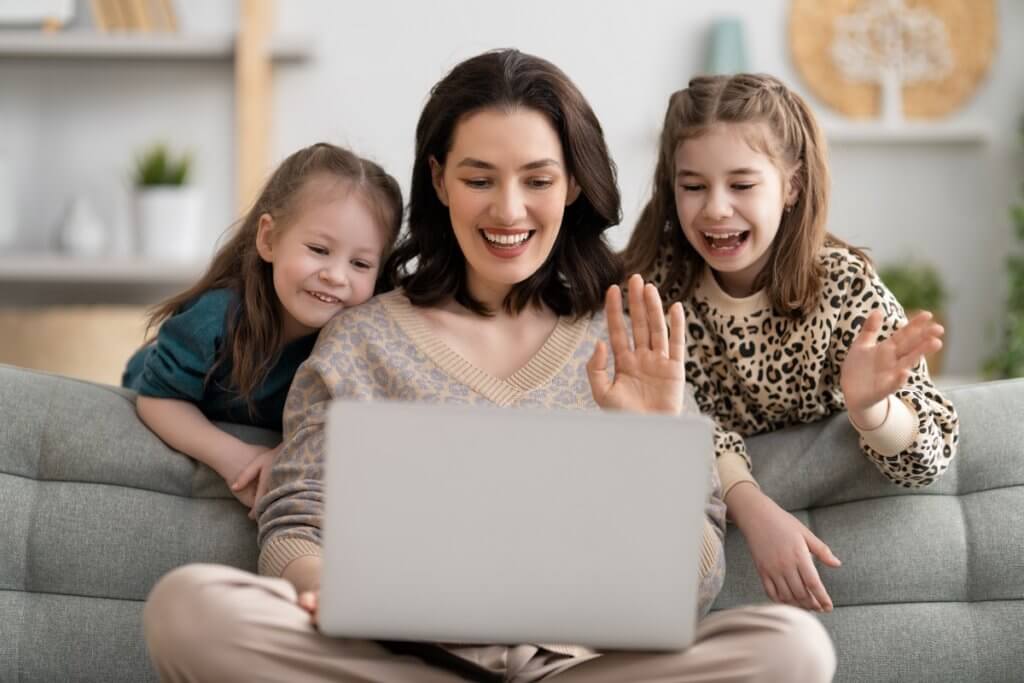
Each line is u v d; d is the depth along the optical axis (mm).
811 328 1827
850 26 3848
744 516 1713
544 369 1716
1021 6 3885
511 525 1221
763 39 3850
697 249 1864
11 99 3764
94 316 3627
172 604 1277
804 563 1649
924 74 3875
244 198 3596
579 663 1374
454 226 1688
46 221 3777
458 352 1728
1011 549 1744
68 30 3723
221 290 1840
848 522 1771
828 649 1326
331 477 1214
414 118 3820
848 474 1784
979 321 3896
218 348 1794
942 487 1791
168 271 3562
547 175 1657
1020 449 1797
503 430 1212
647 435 1216
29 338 3590
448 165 1684
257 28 3623
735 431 1934
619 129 3834
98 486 1703
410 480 1214
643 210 1984
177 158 3771
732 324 1880
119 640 1650
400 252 1830
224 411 1828
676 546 1229
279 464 1656
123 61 3768
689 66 3840
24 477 1699
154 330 3516
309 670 1295
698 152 1824
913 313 3641
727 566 1766
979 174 3898
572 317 1778
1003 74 3893
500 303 1771
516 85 1657
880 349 1596
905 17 3855
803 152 1856
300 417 1698
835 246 1924
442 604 1231
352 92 3807
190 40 3623
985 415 1820
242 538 1702
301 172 1812
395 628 1237
